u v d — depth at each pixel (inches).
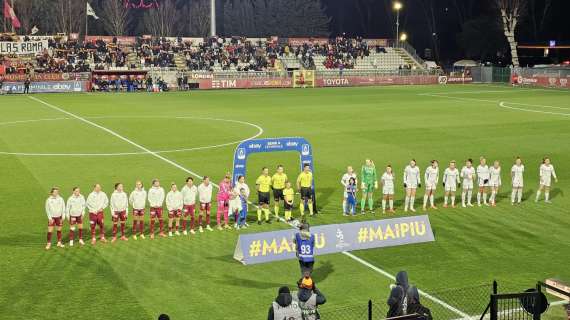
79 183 1225.4
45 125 1989.4
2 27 4576.8
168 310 660.1
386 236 866.8
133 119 2144.4
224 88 3570.4
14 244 871.7
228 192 956.6
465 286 727.7
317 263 801.6
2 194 1136.8
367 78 3838.6
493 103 2659.9
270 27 5295.3
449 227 967.0
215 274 762.8
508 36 4020.7
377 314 645.9
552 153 1534.2
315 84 3732.8
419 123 2043.6
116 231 902.4
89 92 3284.9
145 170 1346.0
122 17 5064.0
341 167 1387.8
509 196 1165.1
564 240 904.9
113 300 684.1
